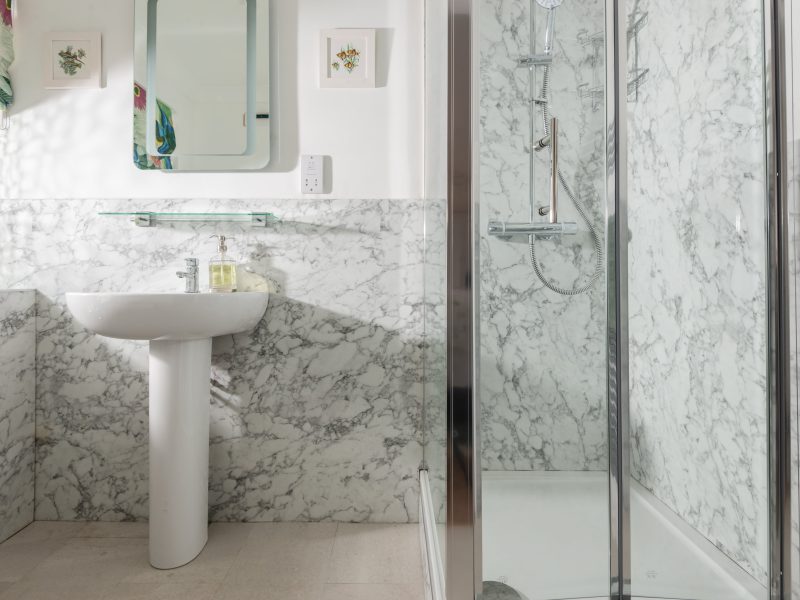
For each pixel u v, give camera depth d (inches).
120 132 69.5
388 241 69.7
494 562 39.8
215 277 66.1
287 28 69.8
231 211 69.6
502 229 39.7
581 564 40.1
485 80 39.6
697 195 40.8
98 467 68.7
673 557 40.6
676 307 40.3
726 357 41.4
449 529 39.2
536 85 39.6
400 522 69.5
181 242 69.2
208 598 51.5
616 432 39.8
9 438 63.7
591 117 39.8
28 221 68.9
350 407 69.6
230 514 69.0
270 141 69.7
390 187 69.9
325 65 69.4
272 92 69.7
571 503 40.1
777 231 40.3
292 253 69.6
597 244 39.9
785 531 40.3
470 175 39.2
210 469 69.1
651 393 40.2
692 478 40.8
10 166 69.3
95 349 68.8
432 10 55.4
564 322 40.0
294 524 68.5
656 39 40.0
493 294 39.8
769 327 41.2
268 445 69.3
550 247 39.9
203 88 69.3
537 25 39.6
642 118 39.9
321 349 69.5
